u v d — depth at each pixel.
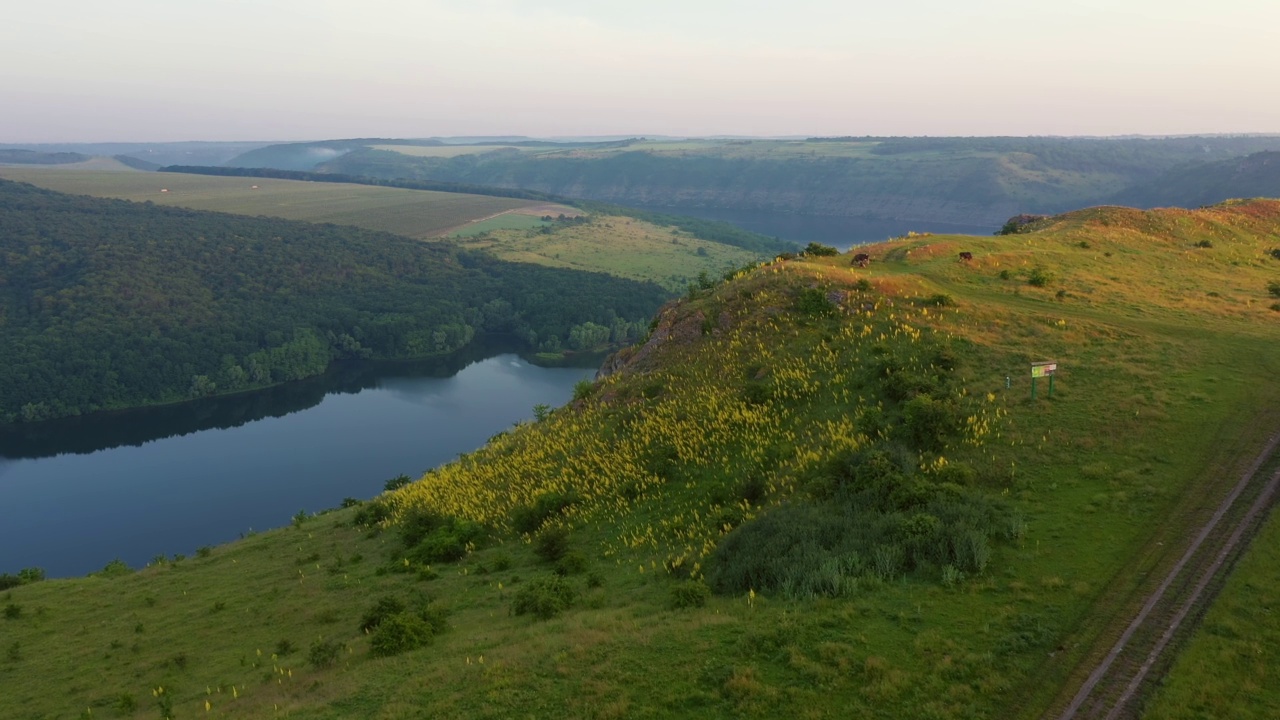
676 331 58.66
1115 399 34.75
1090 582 22.17
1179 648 18.78
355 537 50.56
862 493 30.25
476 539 41.72
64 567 93.56
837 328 49.25
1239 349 40.31
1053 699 17.72
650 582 29.55
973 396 37.69
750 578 26.00
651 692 19.80
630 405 51.75
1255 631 19.00
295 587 41.25
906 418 34.78
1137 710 17.08
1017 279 56.47
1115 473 28.67
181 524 104.12
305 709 22.55
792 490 33.72
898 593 22.95
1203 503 25.66
